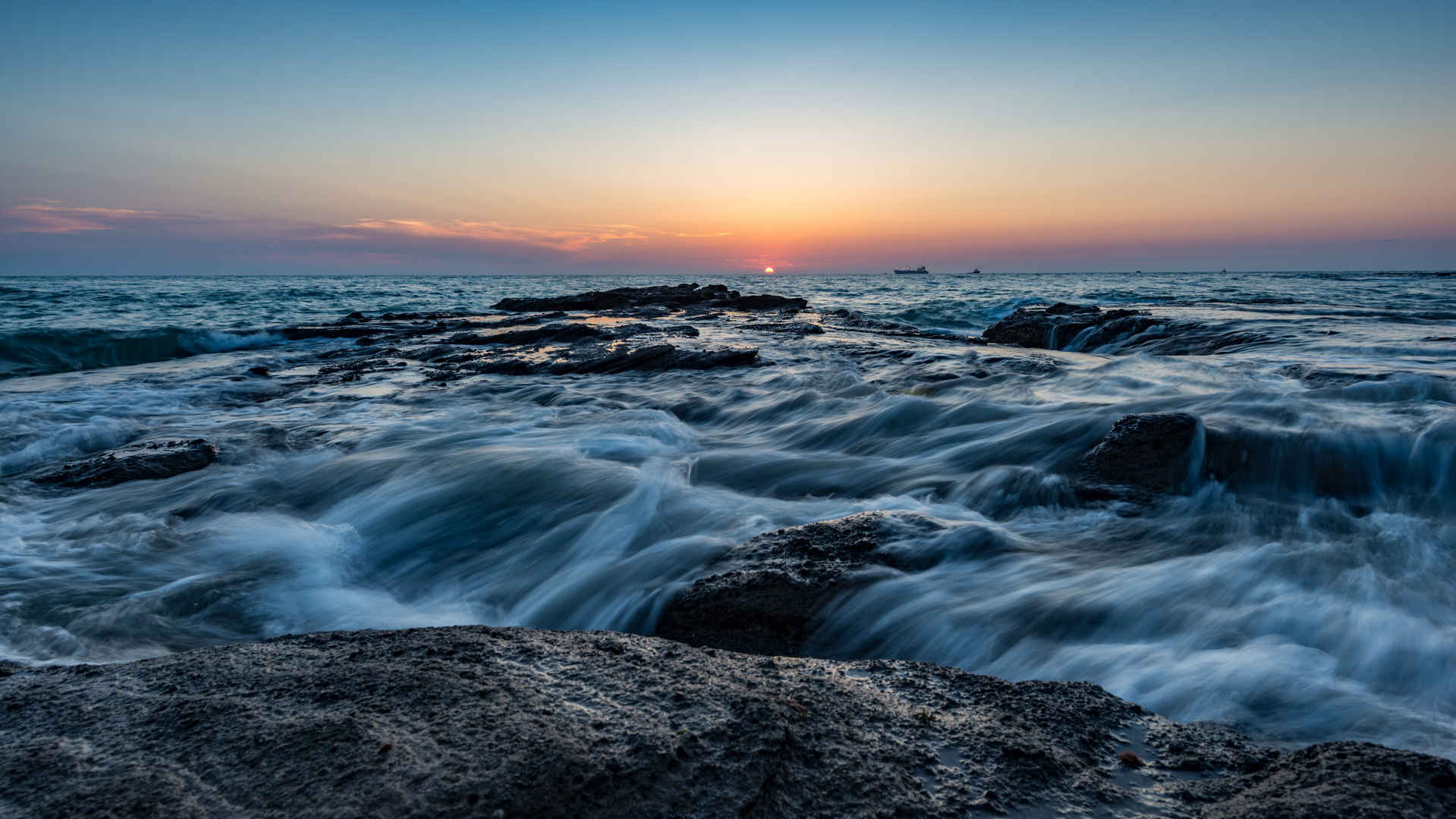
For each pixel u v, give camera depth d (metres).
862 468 7.77
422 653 3.02
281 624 4.85
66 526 6.59
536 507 6.80
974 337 21.94
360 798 2.00
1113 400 9.17
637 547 5.85
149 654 4.31
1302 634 3.79
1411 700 3.23
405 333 25.22
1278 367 10.40
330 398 13.07
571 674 2.83
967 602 4.32
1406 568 4.59
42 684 2.80
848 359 14.81
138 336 21.45
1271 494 6.13
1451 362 10.27
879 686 3.02
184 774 2.14
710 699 2.62
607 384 13.70
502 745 2.26
